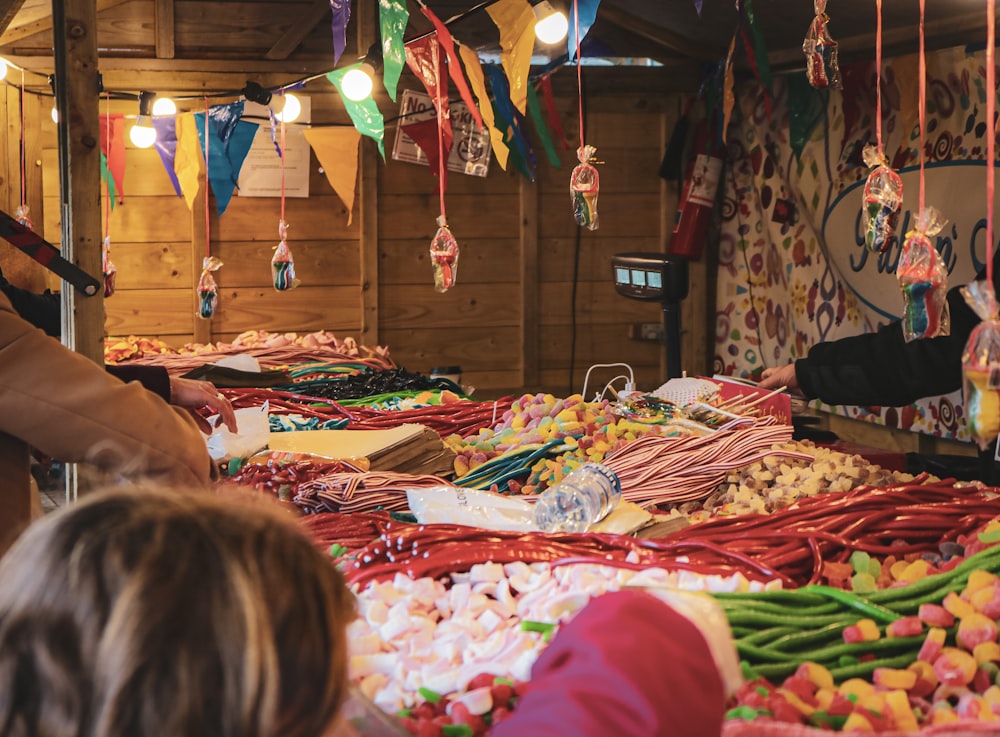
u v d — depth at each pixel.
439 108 2.97
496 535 1.88
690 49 5.90
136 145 5.36
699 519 2.19
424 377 4.16
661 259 3.85
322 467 2.45
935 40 4.74
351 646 1.50
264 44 5.57
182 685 0.59
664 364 6.31
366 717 1.16
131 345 5.03
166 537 0.63
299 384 4.11
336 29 2.61
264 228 5.76
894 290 5.15
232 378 4.10
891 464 2.95
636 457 2.46
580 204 2.64
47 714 0.60
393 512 2.31
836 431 5.82
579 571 1.66
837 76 2.24
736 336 6.26
